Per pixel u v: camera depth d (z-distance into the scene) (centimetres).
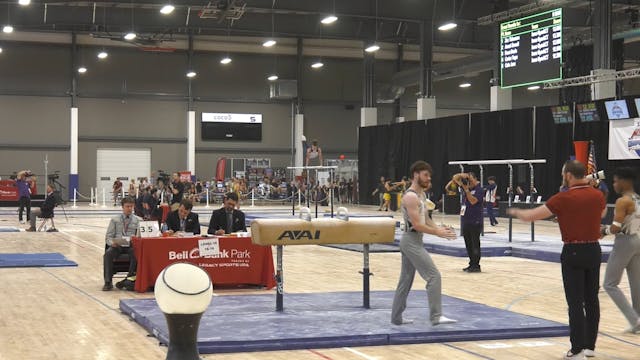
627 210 716
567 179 626
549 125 2594
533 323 745
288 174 4134
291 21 3356
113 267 1064
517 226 2411
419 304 866
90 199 3866
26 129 3816
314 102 4219
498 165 2855
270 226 800
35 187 3534
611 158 2277
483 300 960
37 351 647
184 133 4059
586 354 633
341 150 4272
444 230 711
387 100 4144
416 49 4194
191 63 3950
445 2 2842
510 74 2409
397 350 659
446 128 3117
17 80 3794
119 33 3362
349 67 4281
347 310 829
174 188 1719
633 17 2959
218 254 1046
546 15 2275
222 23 3241
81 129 3909
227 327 718
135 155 3991
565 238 623
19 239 1906
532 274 1248
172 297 414
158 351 646
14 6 2984
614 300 739
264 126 4175
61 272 1248
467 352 652
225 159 4031
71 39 3800
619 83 3170
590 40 3094
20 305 903
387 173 3509
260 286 1065
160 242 1024
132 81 3969
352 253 1633
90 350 651
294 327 718
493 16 2673
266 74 4156
